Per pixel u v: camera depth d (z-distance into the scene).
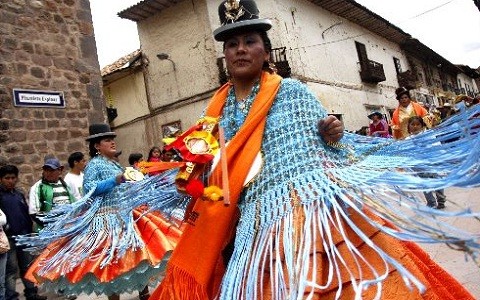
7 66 7.88
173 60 18.36
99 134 4.43
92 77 9.09
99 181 4.11
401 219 1.47
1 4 7.96
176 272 1.87
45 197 5.93
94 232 3.95
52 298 5.72
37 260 4.12
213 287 1.88
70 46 8.84
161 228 4.00
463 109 1.61
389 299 1.48
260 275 1.61
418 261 1.79
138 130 19.52
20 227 5.82
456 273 3.64
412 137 1.83
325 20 21.50
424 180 1.53
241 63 2.03
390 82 27.81
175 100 18.42
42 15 8.50
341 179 1.67
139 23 19.16
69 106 8.61
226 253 1.91
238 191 1.83
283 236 1.59
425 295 1.58
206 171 1.95
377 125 11.48
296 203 1.67
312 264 1.53
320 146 1.81
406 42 29.95
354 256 1.46
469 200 5.94
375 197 1.58
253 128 1.88
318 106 1.92
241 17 2.03
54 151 8.23
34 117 8.07
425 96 33.97
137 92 19.48
